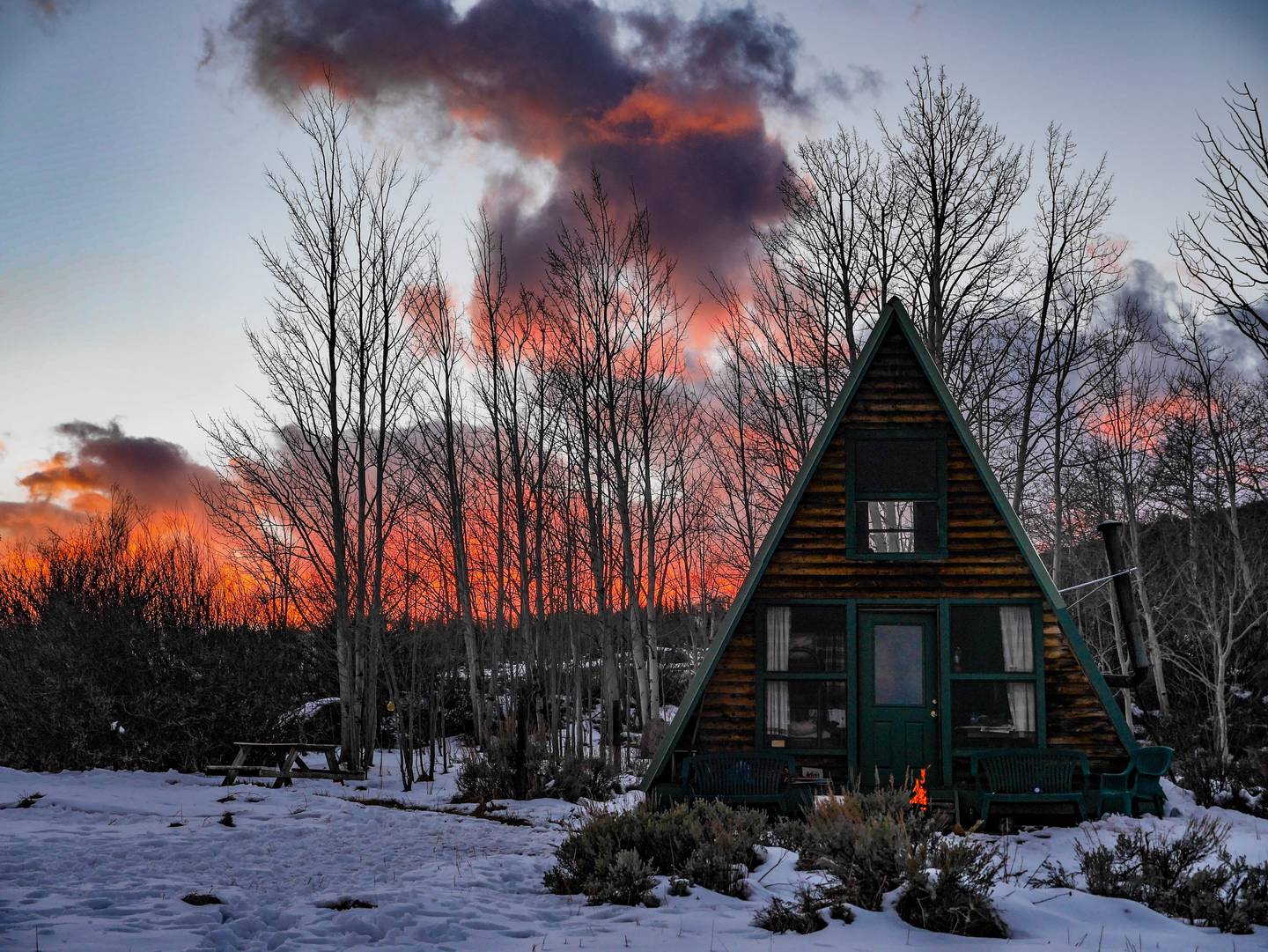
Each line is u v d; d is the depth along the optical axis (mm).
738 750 14195
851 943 7676
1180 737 24281
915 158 27078
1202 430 28078
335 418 24219
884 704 14375
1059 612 14180
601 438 27891
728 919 8531
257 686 22125
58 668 21500
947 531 14617
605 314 27531
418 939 7797
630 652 33000
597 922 8492
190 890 9289
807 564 14719
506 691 29594
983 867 8766
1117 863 10250
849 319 26703
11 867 10141
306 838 12773
